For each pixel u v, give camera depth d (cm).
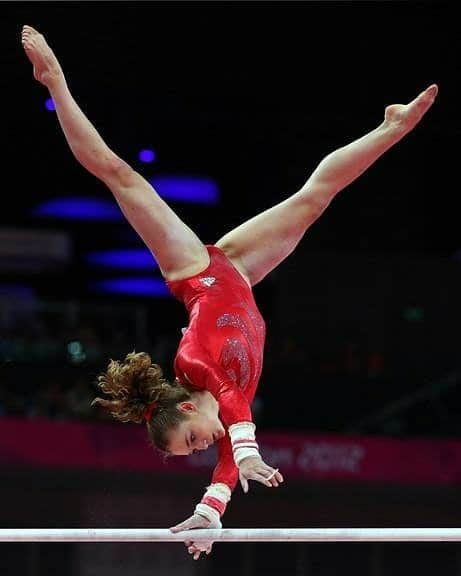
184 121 2338
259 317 880
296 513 2061
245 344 839
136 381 820
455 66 2109
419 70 2108
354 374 2525
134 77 2047
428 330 2995
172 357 2527
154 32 1991
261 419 2459
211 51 2034
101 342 2639
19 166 2698
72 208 3069
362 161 915
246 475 748
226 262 900
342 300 3002
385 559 2067
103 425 2038
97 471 1998
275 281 3097
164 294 3309
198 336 836
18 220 3059
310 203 922
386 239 2925
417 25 2053
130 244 3272
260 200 2788
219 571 2027
